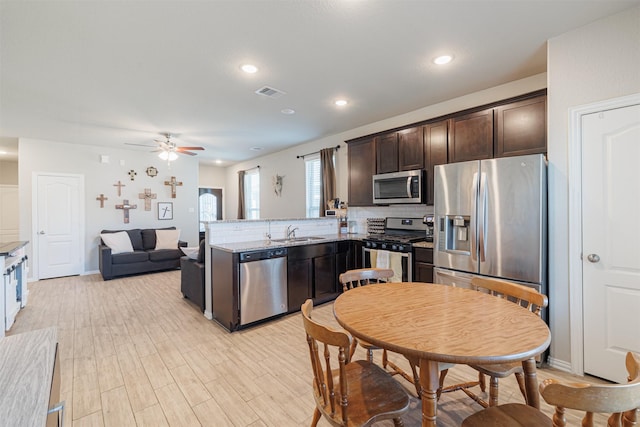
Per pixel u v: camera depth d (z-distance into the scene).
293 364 2.50
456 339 1.23
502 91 3.32
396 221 4.39
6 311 3.07
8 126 4.64
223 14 2.06
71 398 2.04
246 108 3.96
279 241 3.93
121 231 6.11
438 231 3.05
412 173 3.73
